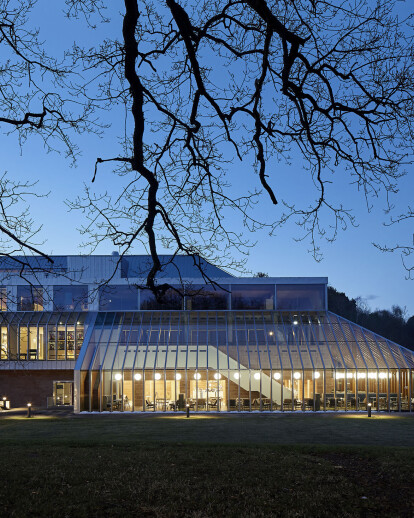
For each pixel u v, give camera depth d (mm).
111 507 9984
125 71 6613
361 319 106062
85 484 11562
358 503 10500
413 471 13234
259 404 37062
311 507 10148
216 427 26797
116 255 47219
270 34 6527
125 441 19156
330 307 101438
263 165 7207
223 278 47594
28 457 14836
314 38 7113
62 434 24203
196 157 8266
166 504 10211
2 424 29281
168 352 39719
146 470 13016
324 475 12797
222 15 6852
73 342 44406
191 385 37656
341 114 7488
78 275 46750
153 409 37094
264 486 11648
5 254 8430
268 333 42156
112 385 37656
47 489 10961
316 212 8102
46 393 44156
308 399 37094
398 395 36938
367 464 14352
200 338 41469
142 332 42344
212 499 10594
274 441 21781
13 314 45219
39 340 44562
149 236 7195
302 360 38531
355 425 27766
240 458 14805
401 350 39406
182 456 15086
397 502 10625
